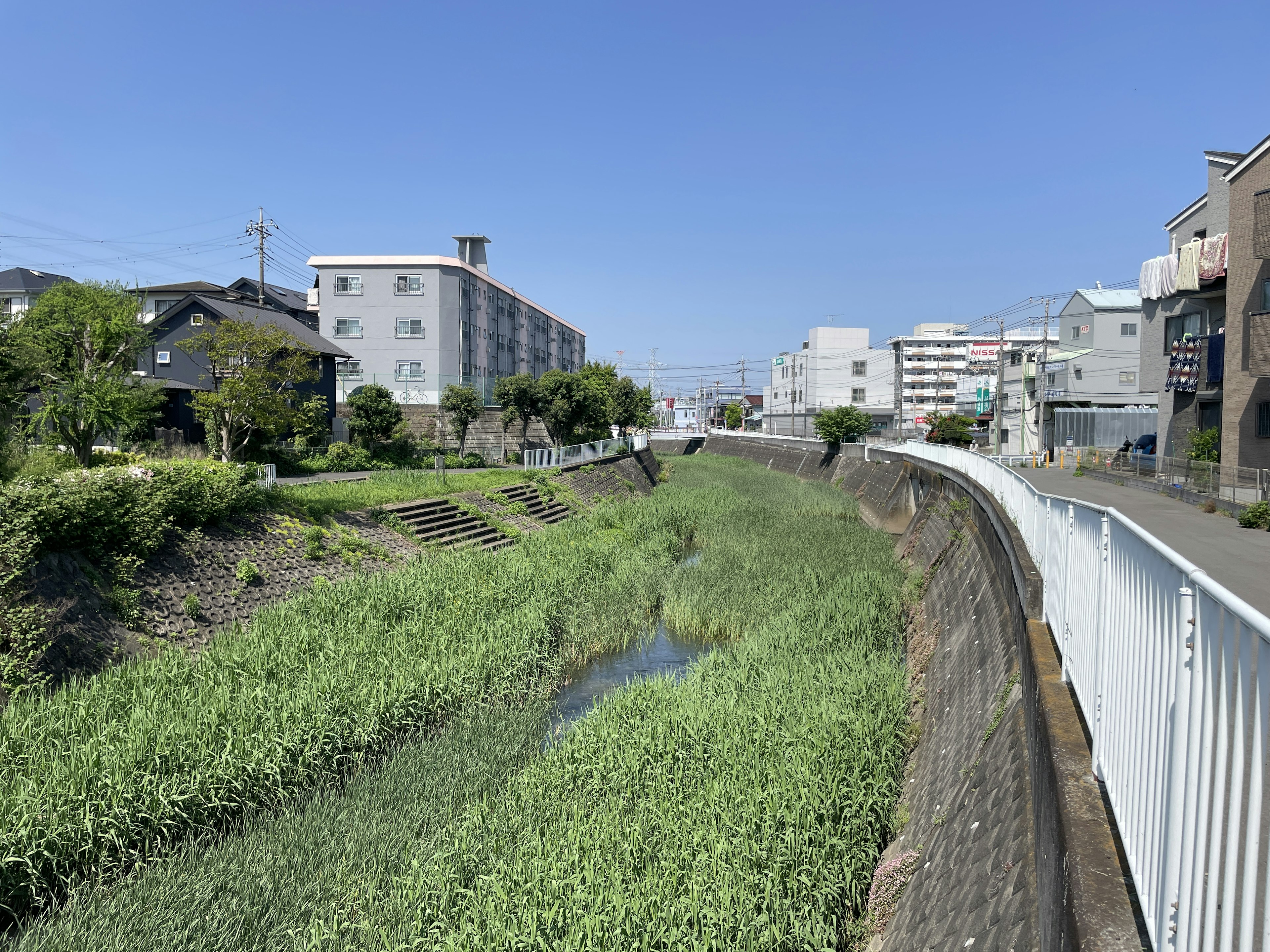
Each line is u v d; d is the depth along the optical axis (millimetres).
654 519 26594
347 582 14578
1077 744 4516
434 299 44812
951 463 22906
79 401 17641
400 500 21781
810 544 22172
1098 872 3277
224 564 14109
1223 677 2195
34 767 7277
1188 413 25062
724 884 6043
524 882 6117
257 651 10625
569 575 16969
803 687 10148
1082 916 3021
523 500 26922
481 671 10938
